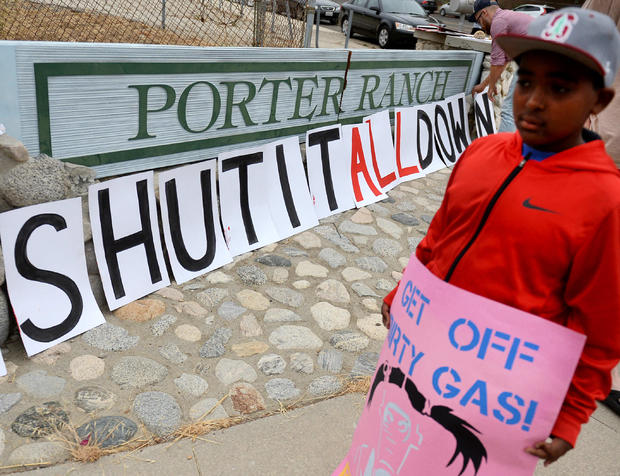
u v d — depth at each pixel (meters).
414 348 1.46
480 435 1.38
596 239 1.22
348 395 2.74
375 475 1.57
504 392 1.33
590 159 1.25
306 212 4.33
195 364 2.79
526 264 1.30
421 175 5.77
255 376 2.77
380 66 5.35
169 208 3.41
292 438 2.43
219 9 6.10
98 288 3.10
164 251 3.46
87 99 3.12
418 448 1.47
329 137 4.62
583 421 1.34
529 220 1.27
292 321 3.23
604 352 1.30
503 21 5.12
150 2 5.81
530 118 1.23
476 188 1.39
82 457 2.18
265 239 3.99
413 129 5.73
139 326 2.99
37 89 2.87
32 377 2.54
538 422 1.32
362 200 4.90
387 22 13.25
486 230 1.35
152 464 2.21
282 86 4.36
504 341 1.32
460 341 1.38
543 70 1.19
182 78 3.58
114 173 3.43
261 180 4.04
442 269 1.49
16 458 2.14
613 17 3.19
